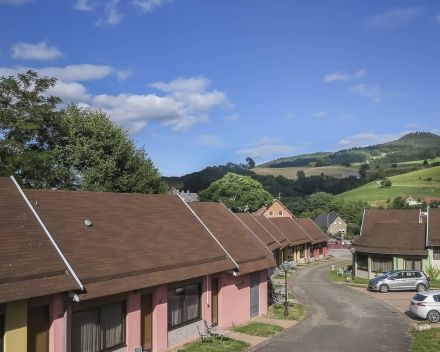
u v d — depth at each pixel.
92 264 12.91
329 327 19.95
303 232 55.56
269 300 27.14
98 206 16.12
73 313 12.17
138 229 16.38
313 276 41.78
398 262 36.75
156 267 14.84
